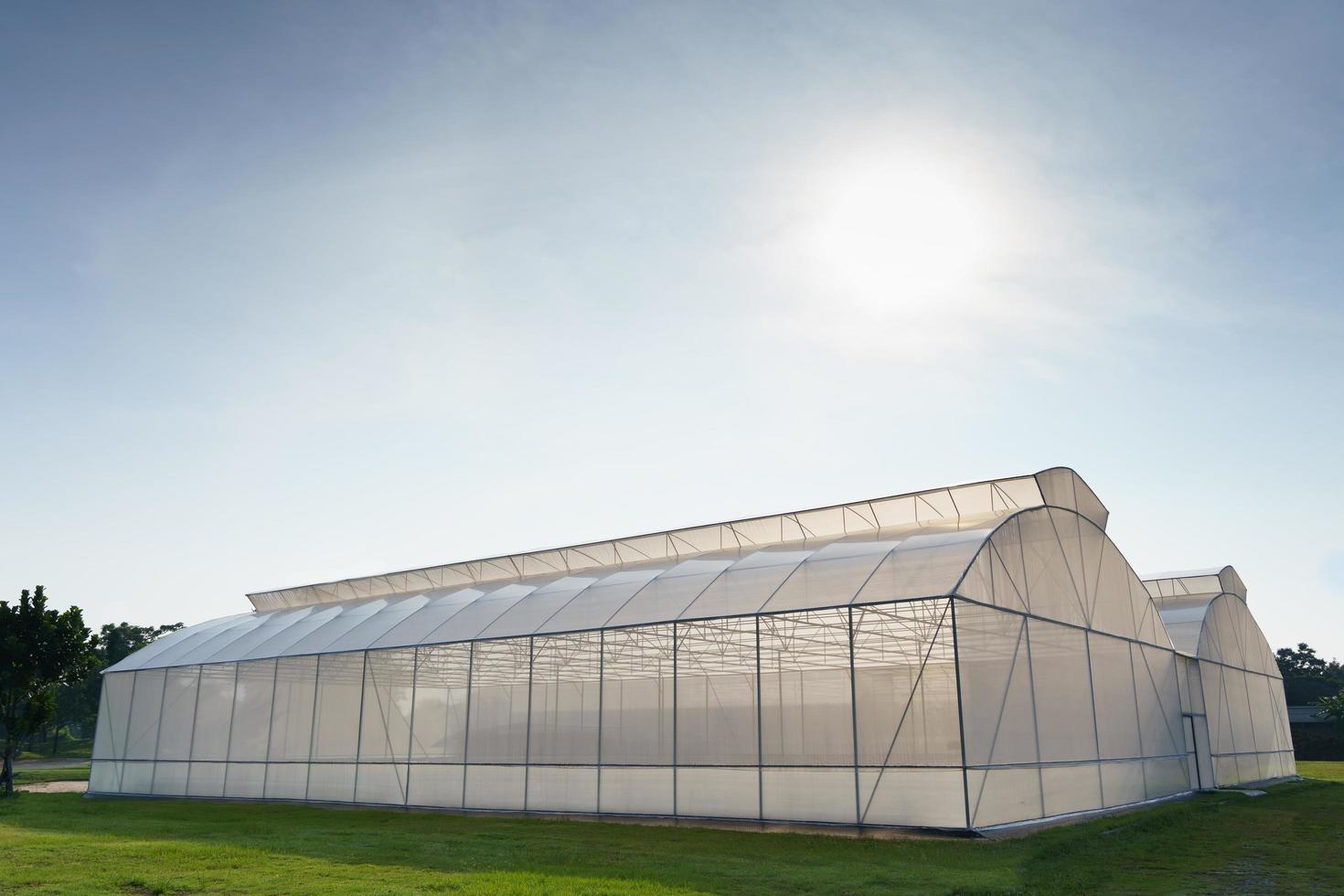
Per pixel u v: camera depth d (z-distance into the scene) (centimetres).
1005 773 2278
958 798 2123
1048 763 2488
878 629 2381
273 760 3500
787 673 2533
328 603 4594
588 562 3900
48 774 5634
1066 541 2911
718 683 2617
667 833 2338
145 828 2566
